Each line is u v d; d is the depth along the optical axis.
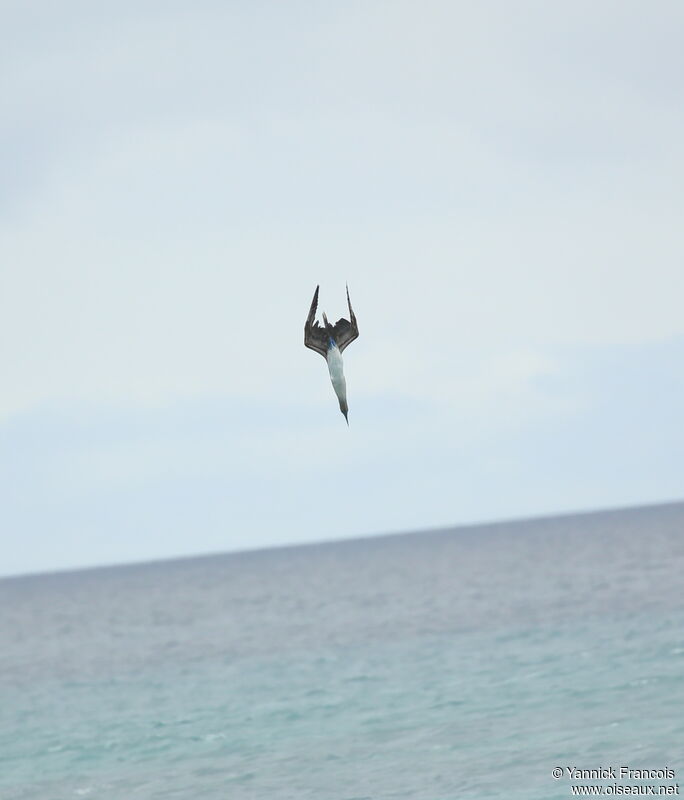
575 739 157.38
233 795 146.88
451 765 150.25
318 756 163.88
